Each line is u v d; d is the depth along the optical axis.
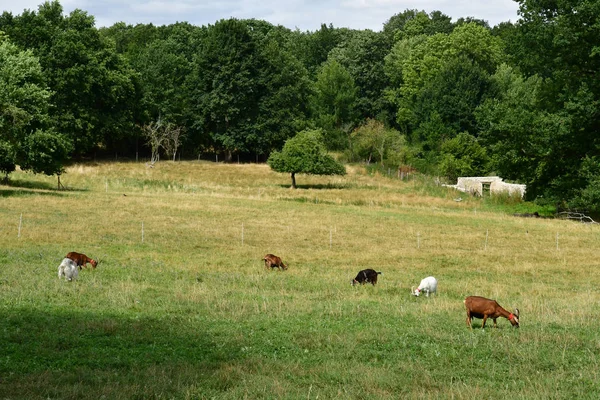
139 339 15.78
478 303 18.38
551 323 19.25
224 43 103.31
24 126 57.91
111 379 12.56
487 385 12.96
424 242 41.62
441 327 18.30
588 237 45.50
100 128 90.69
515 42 58.47
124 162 96.94
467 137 92.81
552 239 44.28
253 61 104.12
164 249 35.25
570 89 56.03
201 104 103.94
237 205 57.38
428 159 98.00
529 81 99.94
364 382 12.80
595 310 21.55
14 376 12.48
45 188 66.50
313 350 15.52
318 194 71.56
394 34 144.00
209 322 18.09
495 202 71.44
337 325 18.20
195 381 12.49
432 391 12.45
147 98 99.44
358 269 31.30
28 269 26.08
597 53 50.09
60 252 31.16
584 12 50.34
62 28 91.44
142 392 11.71
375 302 22.62
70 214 46.00
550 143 55.12
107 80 89.19
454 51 115.00
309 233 43.66
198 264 30.64
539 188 59.84
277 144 108.44
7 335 15.42
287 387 12.38
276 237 41.62
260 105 105.56
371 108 126.62
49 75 84.38
